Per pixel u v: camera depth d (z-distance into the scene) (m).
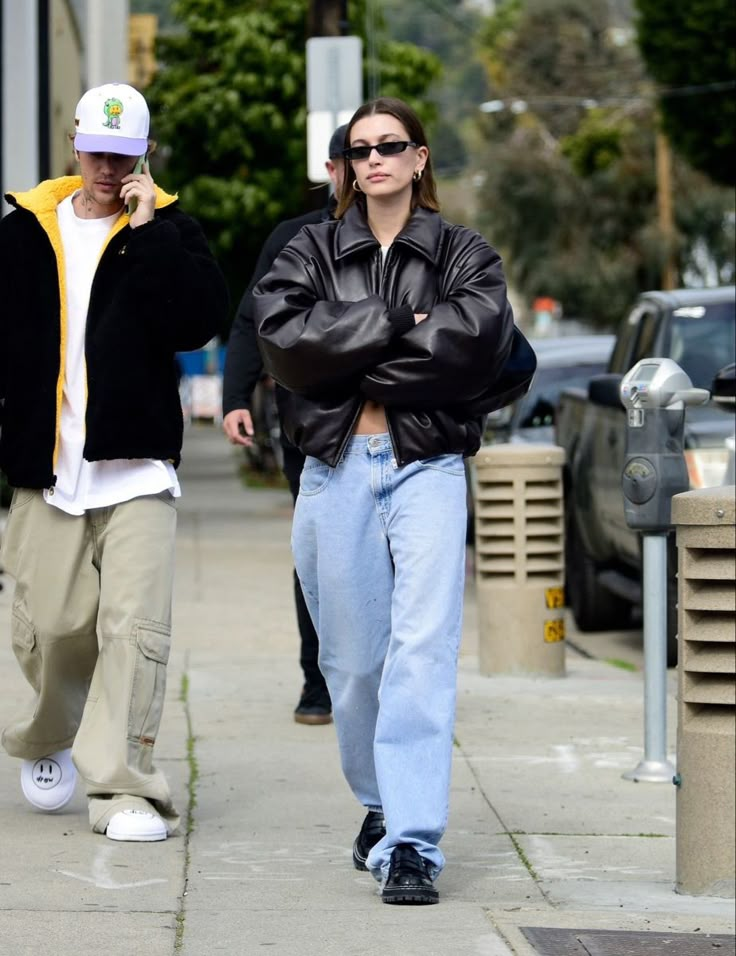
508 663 13.62
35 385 7.87
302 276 7.14
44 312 7.86
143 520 7.88
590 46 73.06
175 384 8.04
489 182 65.44
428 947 6.50
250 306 10.28
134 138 7.77
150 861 7.67
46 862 7.59
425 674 6.91
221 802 8.96
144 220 7.79
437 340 6.80
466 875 7.81
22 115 27.88
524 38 74.19
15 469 7.91
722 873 7.32
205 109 43.03
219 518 30.78
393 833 6.96
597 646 16.58
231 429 10.34
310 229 7.29
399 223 7.24
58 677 8.14
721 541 7.12
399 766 6.95
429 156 7.28
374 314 6.82
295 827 8.45
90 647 8.14
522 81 72.88
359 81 17.00
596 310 62.62
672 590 13.44
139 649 7.86
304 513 7.17
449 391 6.88
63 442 7.89
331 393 7.02
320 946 6.48
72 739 8.38
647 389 9.74
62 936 6.50
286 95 42.81
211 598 18.58
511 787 9.64
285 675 13.17
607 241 63.44
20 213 7.95
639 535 14.87
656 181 62.22
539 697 12.60
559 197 63.34
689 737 7.37
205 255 8.01
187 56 44.19
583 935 6.75
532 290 63.66
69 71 40.81
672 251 59.72
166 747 10.36
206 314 7.86
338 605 7.13
